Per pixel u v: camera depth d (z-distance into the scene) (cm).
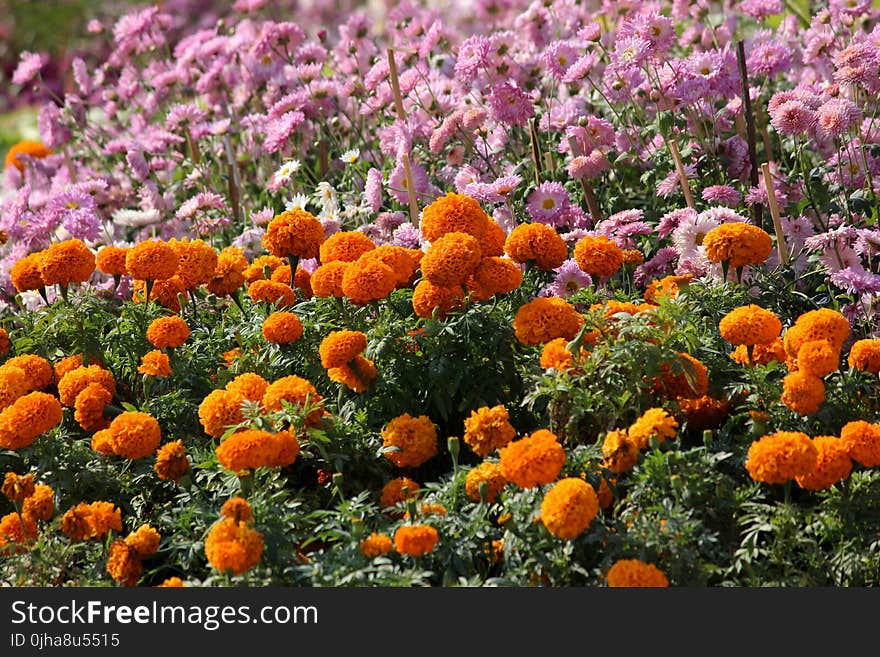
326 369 342
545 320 311
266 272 390
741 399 315
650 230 406
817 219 446
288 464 303
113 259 391
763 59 487
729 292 350
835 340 292
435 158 516
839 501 272
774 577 267
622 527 262
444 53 606
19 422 303
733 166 475
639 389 292
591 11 589
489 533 276
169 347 350
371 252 344
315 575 260
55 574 288
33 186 679
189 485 308
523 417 336
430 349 329
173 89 677
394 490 303
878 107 483
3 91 1109
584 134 472
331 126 574
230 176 564
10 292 486
